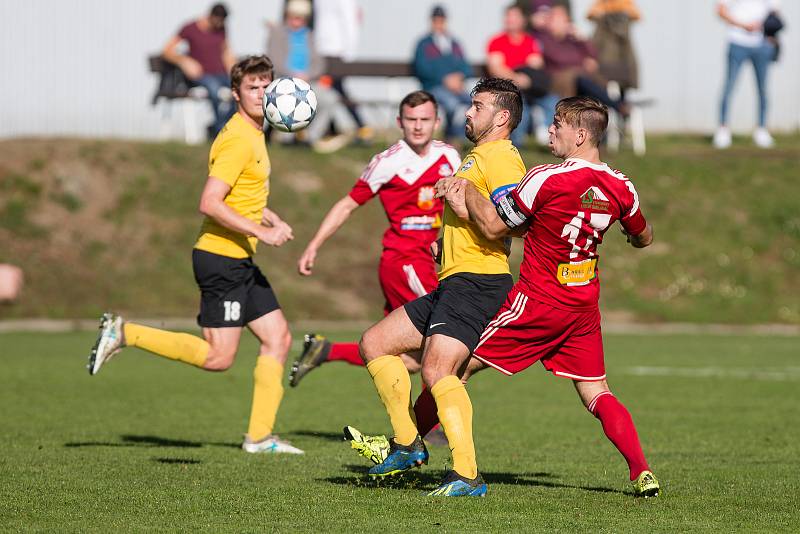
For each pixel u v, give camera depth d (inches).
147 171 3159.5
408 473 1021.8
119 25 3602.4
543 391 1828.2
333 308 2844.5
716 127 4178.2
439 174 1328.7
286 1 3142.2
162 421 1422.2
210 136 3277.6
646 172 3508.9
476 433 1358.3
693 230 3289.9
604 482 1000.2
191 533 759.7
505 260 929.5
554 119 917.2
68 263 2869.1
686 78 4175.7
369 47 3932.1
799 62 4143.7
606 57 3516.2
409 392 934.4
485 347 917.8
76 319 2731.3
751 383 1897.1
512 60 3270.2
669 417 1505.9
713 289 3090.6
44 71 3560.5
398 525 787.4
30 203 2994.6
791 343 2628.0
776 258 3216.0
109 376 1920.5
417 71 3211.1
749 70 4160.9
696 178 3503.9
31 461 1076.5
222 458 1117.1
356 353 1316.4
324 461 1102.4
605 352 2410.2
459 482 901.2
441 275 934.4
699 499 906.1
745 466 1099.9
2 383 1786.4
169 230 3009.4
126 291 2827.3
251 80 1155.3
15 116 3543.3
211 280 1162.6
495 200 895.1
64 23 3572.8
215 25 3206.2
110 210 3031.5
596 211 894.4
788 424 1443.2
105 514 822.5
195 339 1168.2
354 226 3137.3
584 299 912.3
